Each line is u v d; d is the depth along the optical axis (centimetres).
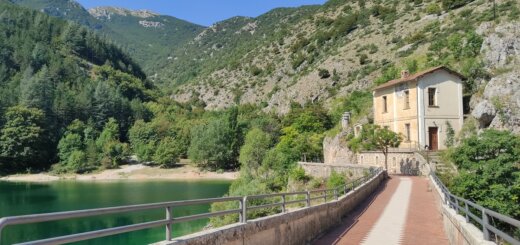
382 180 4128
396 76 8719
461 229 1238
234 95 19075
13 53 18988
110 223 4109
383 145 4991
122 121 15650
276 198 3959
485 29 7450
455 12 12325
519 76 4978
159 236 3447
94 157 12162
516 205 2677
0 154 11925
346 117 6931
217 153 11531
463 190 2922
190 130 13650
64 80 18238
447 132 4981
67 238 570
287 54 19575
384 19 16125
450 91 5062
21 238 3338
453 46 8006
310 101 13138
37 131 12575
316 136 7956
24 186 9131
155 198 6750
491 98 4925
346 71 13688
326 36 17788
